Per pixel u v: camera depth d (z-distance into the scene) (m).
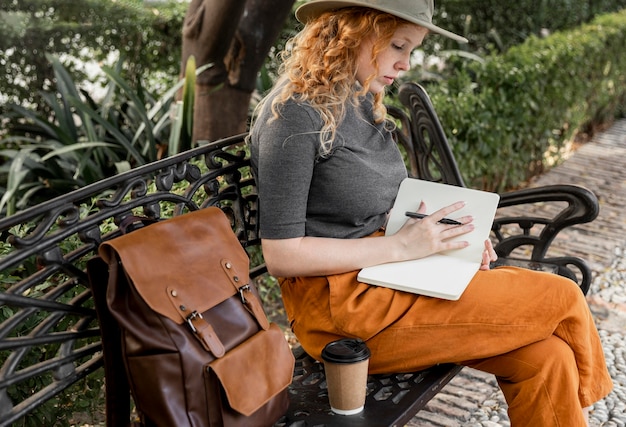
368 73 2.11
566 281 2.04
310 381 2.18
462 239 2.17
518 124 5.32
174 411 1.67
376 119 2.22
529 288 2.04
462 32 8.52
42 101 5.93
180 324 1.69
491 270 2.16
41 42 5.89
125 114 4.61
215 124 4.14
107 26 6.13
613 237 4.74
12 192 3.70
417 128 2.97
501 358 2.04
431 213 2.20
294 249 2.02
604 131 7.67
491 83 5.14
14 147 5.46
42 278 1.75
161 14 6.32
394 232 2.22
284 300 2.28
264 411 1.79
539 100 5.45
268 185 2.01
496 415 2.85
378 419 1.94
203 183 2.23
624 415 2.89
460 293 2.02
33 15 5.91
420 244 2.12
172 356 1.66
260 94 4.86
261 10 3.96
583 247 4.56
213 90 4.05
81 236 1.84
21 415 1.71
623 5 9.74
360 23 2.04
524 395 1.99
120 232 1.91
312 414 1.98
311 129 2.00
